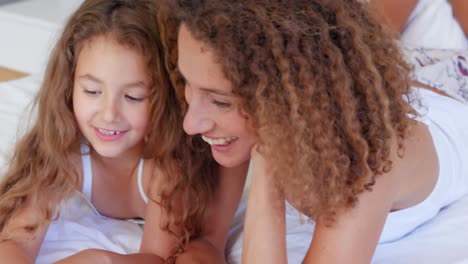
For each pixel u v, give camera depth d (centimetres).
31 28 259
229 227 141
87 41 124
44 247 133
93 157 139
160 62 126
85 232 140
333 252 106
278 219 110
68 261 117
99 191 144
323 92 100
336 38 102
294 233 139
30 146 137
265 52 98
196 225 136
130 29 123
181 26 103
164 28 116
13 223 127
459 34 211
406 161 119
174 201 134
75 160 138
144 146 136
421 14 212
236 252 138
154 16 127
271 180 110
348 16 103
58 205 134
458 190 142
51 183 134
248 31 98
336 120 102
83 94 127
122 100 126
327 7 102
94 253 120
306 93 98
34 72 267
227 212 138
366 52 102
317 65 99
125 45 123
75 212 146
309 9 101
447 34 211
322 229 107
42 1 279
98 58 123
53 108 132
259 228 109
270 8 100
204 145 134
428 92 151
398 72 108
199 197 135
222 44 97
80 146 138
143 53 124
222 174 137
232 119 105
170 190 134
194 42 100
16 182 134
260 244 109
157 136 131
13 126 172
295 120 98
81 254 119
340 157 102
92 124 128
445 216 140
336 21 102
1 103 186
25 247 126
